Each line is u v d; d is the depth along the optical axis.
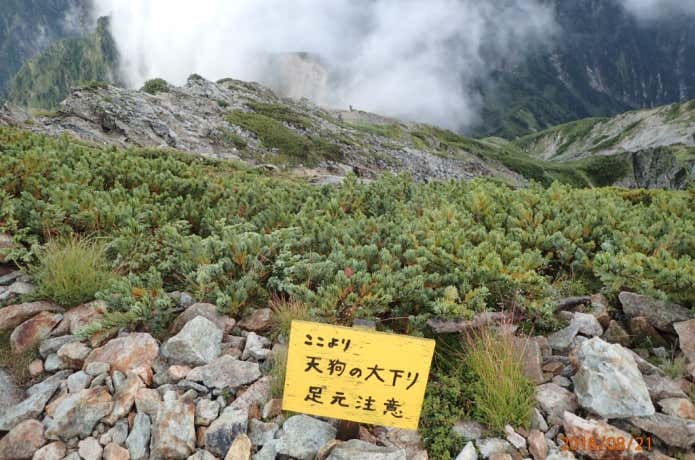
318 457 3.38
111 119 38.62
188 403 3.79
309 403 3.36
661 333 4.95
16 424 3.79
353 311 4.85
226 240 5.89
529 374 4.22
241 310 5.33
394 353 3.20
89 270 5.53
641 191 12.49
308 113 99.81
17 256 5.87
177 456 3.42
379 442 3.67
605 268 5.45
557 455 3.37
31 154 8.12
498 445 3.53
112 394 3.99
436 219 7.42
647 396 3.71
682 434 3.46
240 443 3.43
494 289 5.50
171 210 7.58
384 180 10.59
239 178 12.11
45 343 4.70
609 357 3.88
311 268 5.41
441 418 3.78
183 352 4.34
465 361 4.34
